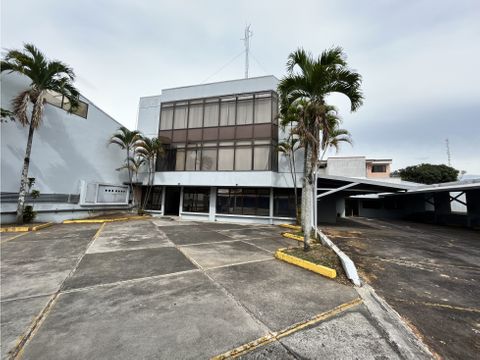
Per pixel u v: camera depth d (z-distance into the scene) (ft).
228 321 10.59
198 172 51.98
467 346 9.50
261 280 16.05
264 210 50.98
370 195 85.15
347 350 8.86
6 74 35.12
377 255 25.22
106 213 52.24
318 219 60.03
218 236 33.24
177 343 8.91
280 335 9.68
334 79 23.22
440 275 18.95
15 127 35.83
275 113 49.73
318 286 15.33
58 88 35.47
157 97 59.93
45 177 40.50
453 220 60.39
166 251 23.35
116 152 56.95
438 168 113.80
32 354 8.09
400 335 10.13
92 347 8.54
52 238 28.12
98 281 15.08
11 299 12.26
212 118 53.57
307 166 23.89
